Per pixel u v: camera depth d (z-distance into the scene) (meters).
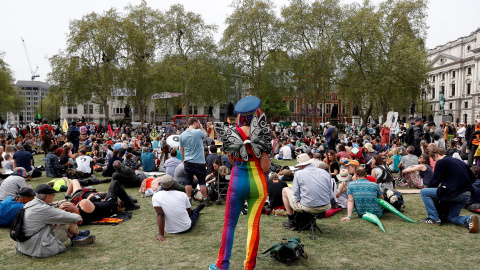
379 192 6.33
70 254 4.48
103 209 6.09
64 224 4.69
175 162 9.05
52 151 11.20
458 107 83.12
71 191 7.17
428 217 5.91
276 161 16.23
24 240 4.32
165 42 44.59
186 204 5.51
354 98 41.03
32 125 31.08
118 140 19.50
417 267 4.00
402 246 4.75
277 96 47.53
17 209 5.59
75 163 12.59
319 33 40.78
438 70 91.06
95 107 79.62
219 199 7.44
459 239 5.05
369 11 37.78
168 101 58.19
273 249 4.22
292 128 37.62
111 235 5.29
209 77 45.19
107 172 11.03
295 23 39.72
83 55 43.44
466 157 12.07
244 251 4.54
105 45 42.44
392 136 24.66
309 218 5.41
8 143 16.20
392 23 38.97
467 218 5.52
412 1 37.78
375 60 38.12
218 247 4.72
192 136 7.05
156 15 44.84
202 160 7.16
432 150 5.98
